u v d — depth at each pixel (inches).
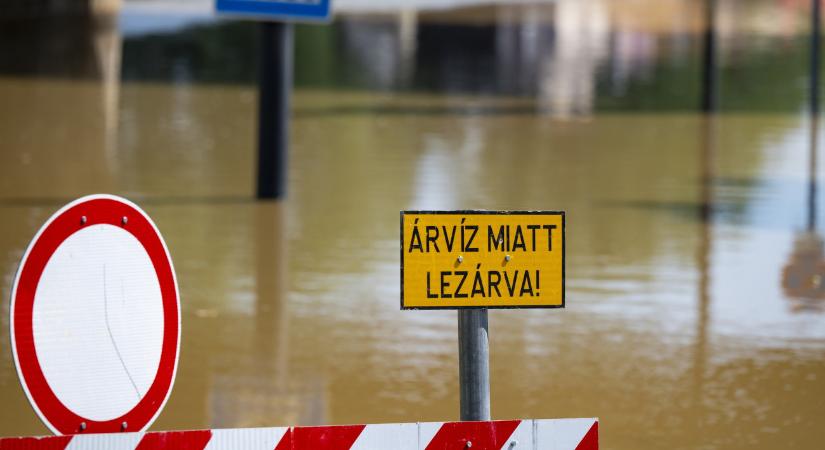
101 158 921.5
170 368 235.1
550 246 243.4
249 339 462.9
